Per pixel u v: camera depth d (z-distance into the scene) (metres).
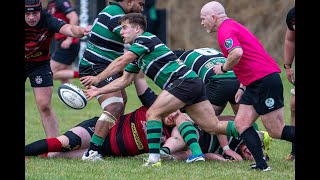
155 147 25.48
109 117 26.58
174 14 62.81
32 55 29.05
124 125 27.53
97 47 27.20
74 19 43.25
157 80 25.62
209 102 26.28
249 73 24.41
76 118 39.28
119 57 25.30
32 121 38.00
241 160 27.30
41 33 28.48
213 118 26.28
